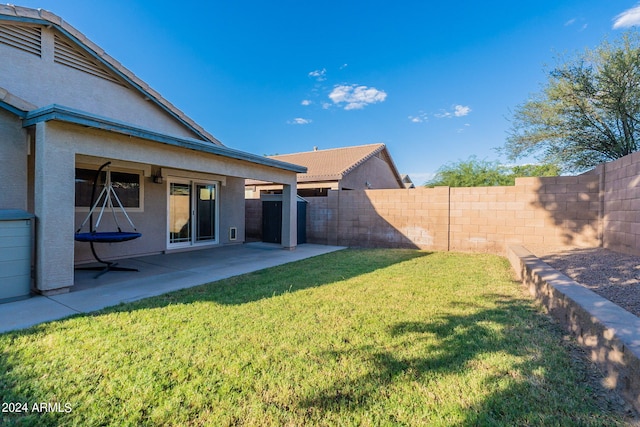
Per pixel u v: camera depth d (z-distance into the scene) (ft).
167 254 33.73
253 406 8.14
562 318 13.46
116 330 12.63
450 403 8.32
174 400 8.30
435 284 20.56
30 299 16.80
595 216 29.60
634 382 7.88
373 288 19.54
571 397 8.52
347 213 41.91
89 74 27.20
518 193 32.86
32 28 23.57
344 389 8.89
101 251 28.84
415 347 11.43
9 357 10.33
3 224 16.03
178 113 33.99
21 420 7.49
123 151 20.61
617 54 35.35
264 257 32.22
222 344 11.46
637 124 37.86
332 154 73.36
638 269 18.02
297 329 12.94
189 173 36.63
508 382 9.21
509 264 27.81
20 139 19.40
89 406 8.04
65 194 17.88
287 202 37.88
